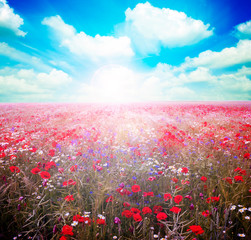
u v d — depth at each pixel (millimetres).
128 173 3252
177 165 3627
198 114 12977
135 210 1835
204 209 2225
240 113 13414
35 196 2377
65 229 1560
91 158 3980
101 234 1813
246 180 2572
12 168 2518
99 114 13039
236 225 2010
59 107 23797
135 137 5961
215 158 3863
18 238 1855
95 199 2215
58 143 4828
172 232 1689
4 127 8305
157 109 17875
